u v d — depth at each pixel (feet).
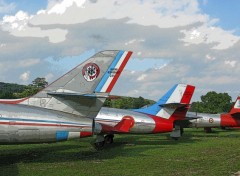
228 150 67.56
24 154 57.72
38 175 39.96
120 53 51.24
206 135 121.49
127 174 40.81
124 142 85.61
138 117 83.20
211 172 42.06
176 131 96.73
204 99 385.91
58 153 60.03
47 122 46.73
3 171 42.47
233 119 132.46
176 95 95.40
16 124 45.50
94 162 50.37
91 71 50.34
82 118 48.70
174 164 48.67
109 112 81.00
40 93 49.06
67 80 49.78
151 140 93.20
